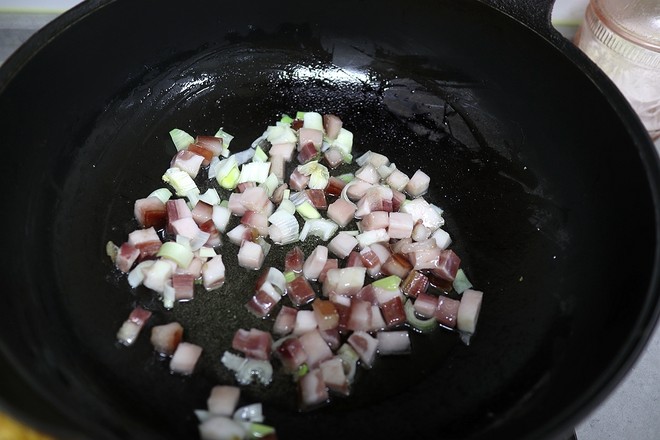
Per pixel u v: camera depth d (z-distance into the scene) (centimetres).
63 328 25
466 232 31
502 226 30
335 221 31
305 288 28
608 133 27
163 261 28
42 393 19
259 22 34
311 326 27
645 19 34
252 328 27
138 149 32
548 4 28
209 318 28
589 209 28
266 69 35
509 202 31
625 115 26
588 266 27
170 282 28
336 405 26
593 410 20
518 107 32
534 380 25
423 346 27
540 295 28
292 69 36
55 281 26
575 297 27
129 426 22
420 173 32
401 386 26
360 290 29
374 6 33
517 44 30
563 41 28
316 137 33
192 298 28
